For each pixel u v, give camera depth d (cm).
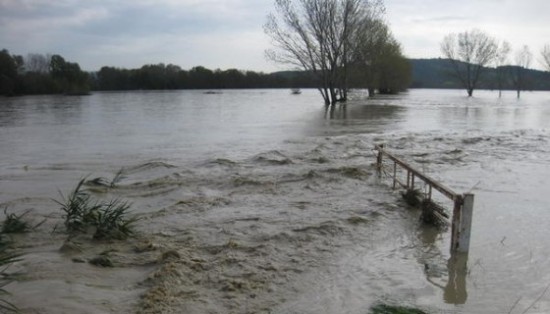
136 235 770
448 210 916
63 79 8806
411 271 643
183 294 554
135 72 12106
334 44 4469
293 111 4012
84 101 6212
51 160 1567
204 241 740
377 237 776
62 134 2358
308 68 4578
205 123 2964
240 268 635
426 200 858
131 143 2011
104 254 670
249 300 548
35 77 8469
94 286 571
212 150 1783
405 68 7838
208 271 623
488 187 1130
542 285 602
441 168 1371
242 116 3522
